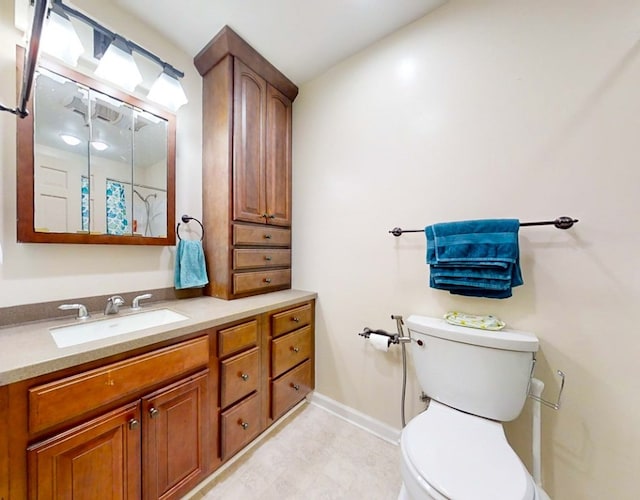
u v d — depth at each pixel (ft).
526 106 3.73
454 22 4.28
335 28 4.77
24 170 3.47
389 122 4.98
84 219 4.03
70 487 2.57
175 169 5.14
